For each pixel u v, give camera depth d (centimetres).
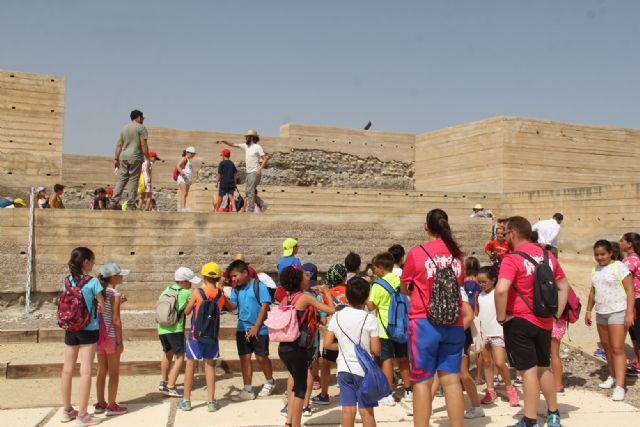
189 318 1284
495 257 1391
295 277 751
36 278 1348
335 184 2953
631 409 855
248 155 1616
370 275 1638
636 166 2788
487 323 869
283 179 2852
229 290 1177
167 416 805
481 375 991
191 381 838
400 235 1667
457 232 1823
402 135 3102
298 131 2941
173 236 1445
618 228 1989
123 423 775
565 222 2161
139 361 1020
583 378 1027
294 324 727
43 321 1249
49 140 2434
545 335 728
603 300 925
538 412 844
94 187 2786
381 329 855
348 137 3019
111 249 1399
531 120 2577
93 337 763
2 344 1124
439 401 900
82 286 758
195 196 2098
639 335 988
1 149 2381
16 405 845
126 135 1447
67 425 763
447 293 647
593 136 2691
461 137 2775
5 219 1335
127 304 1406
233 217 1502
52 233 1362
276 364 1058
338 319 694
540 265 718
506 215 2392
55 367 985
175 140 2717
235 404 866
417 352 660
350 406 675
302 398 725
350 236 1625
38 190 1802
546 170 2594
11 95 2395
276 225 1544
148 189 1563
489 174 2594
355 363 677
